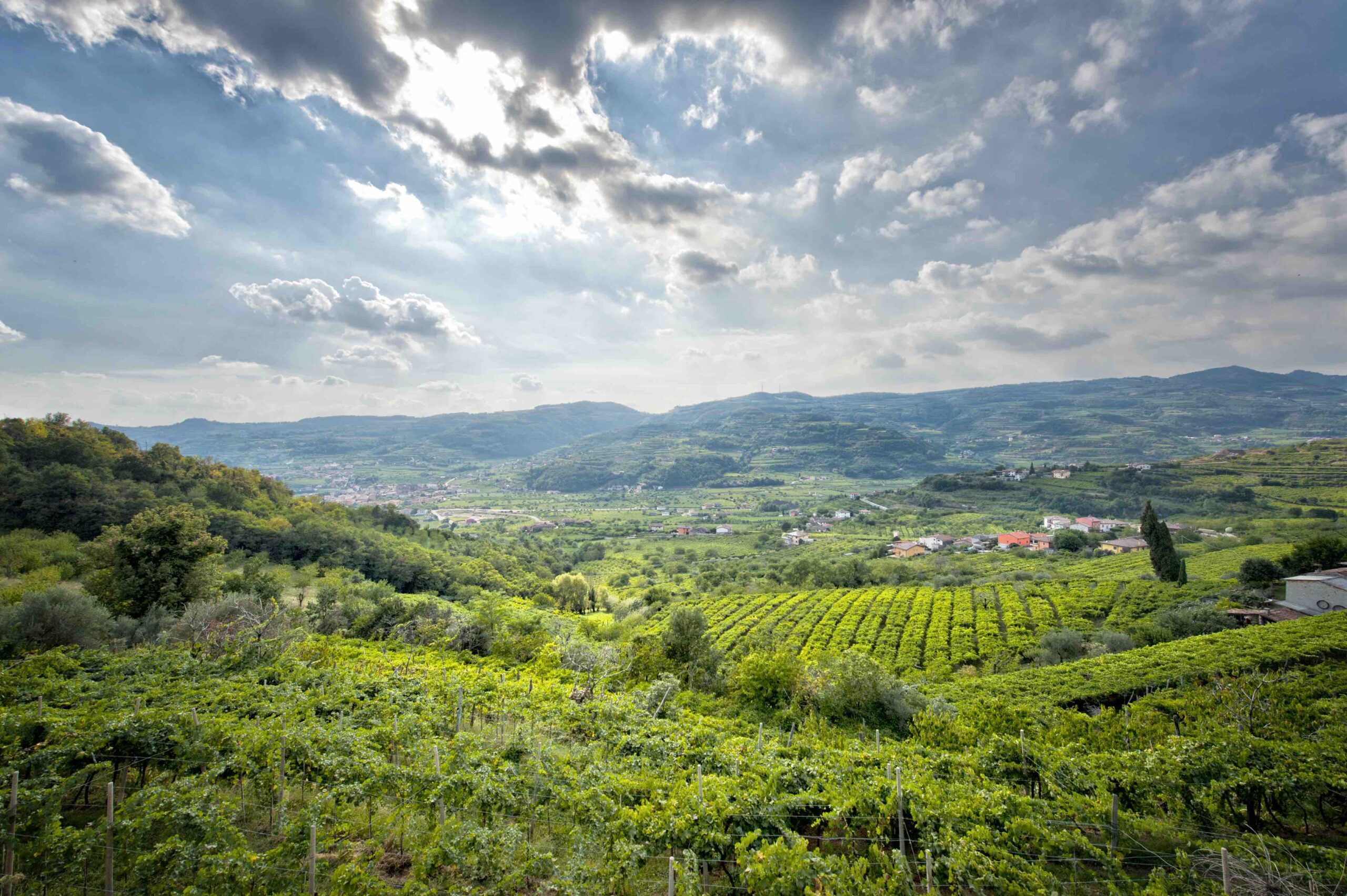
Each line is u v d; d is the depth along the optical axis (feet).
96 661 86.38
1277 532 314.55
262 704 66.95
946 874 39.63
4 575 147.02
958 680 138.62
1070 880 39.45
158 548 124.26
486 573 303.07
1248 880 34.83
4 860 38.37
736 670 111.86
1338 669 101.91
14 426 236.02
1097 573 270.67
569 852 43.42
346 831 42.01
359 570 245.65
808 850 44.37
